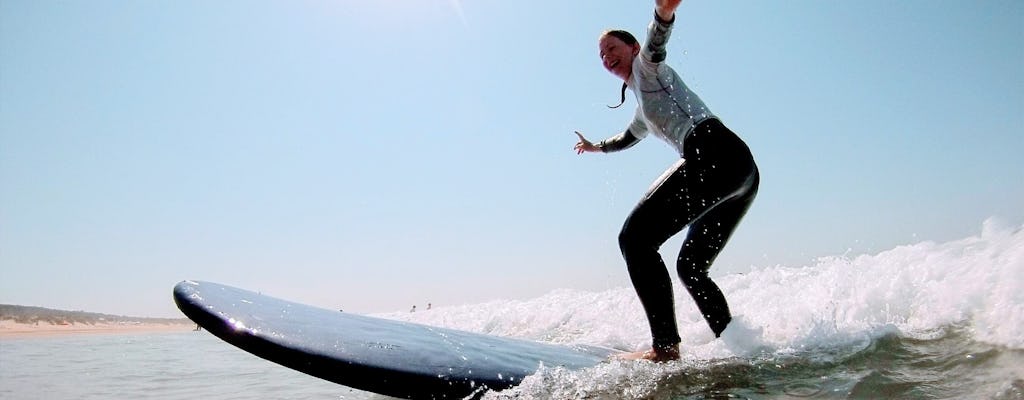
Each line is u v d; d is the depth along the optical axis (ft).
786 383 6.08
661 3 7.35
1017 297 6.26
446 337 8.36
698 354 7.75
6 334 60.34
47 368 16.92
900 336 6.89
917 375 5.67
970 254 7.75
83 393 11.26
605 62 8.91
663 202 7.85
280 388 10.77
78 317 109.19
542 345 8.96
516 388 6.56
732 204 8.30
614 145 10.47
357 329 7.80
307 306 8.66
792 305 9.27
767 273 11.57
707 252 8.30
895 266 8.57
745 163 7.95
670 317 7.65
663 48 7.88
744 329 7.84
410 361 6.89
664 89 8.22
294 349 6.63
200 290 7.72
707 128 7.98
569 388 6.51
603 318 13.19
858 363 6.35
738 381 6.31
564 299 16.40
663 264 7.84
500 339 9.00
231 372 14.12
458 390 6.49
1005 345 5.82
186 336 49.93
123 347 28.63
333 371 6.43
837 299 8.71
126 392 11.23
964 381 5.33
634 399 6.10
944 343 6.40
